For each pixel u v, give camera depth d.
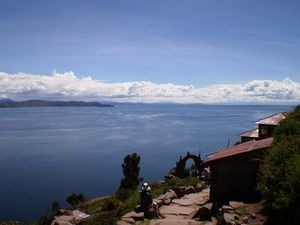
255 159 20.33
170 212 21.45
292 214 13.50
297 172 13.56
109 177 81.44
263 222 15.16
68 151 122.12
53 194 65.56
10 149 127.19
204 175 36.59
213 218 18.36
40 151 122.12
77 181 77.00
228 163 21.61
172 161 101.44
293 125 20.31
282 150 15.95
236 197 20.59
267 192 15.09
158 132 183.75
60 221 26.41
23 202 59.50
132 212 20.30
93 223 22.11
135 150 122.50
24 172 86.56
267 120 36.72
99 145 136.50
